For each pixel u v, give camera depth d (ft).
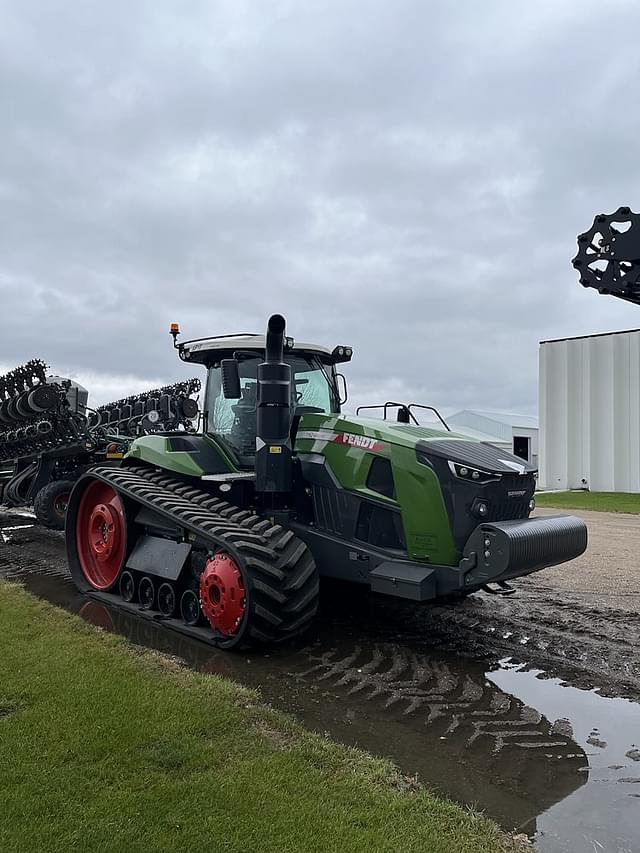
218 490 20.65
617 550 34.50
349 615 20.48
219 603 16.75
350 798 9.77
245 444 20.26
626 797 10.44
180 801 9.43
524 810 9.99
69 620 18.26
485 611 21.17
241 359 20.44
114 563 22.17
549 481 88.22
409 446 16.63
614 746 12.19
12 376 37.73
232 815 9.18
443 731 12.68
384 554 16.88
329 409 21.54
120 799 9.43
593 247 11.52
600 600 22.80
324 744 11.54
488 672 15.89
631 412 80.94
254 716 12.55
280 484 18.22
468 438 17.99
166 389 41.88
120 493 21.31
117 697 12.82
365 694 14.42
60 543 33.63
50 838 8.57
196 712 12.32
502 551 14.83
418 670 15.96
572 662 16.63
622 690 14.88
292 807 9.43
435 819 9.41
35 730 11.37
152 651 16.01
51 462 38.45
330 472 18.20
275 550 16.69
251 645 16.74
